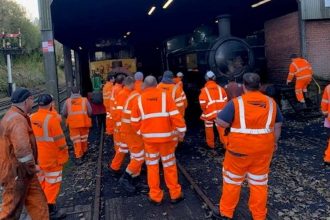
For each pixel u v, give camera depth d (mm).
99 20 16656
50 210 5301
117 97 6961
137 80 7699
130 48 17734
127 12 15773
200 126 12109
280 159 7609
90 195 6383
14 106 4160
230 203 4727
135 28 19516
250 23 16719
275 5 13852
